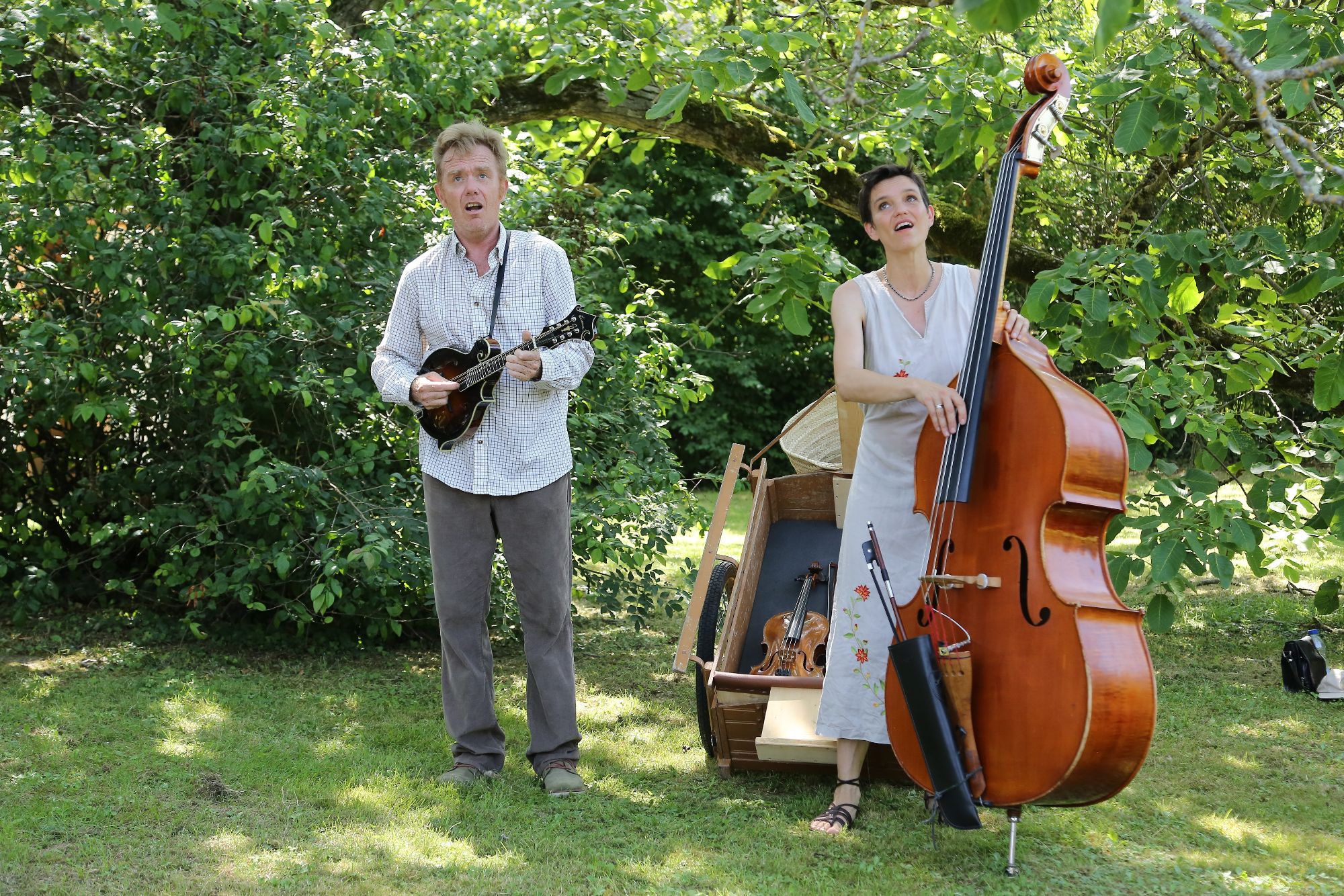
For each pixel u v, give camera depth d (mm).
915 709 2893
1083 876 3059
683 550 9445
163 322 5457
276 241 5430
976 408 2994
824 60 5984
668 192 16578
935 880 3018
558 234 6574
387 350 3922
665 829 3422
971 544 2980
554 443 3795
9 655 5430
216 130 5426
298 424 5906
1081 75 5668
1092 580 2867
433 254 3873
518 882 2986
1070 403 2912
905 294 3486
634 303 6598
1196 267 4590
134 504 6035
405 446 5699
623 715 4785
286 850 3188
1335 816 3564
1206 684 5234
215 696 4852
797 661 4070
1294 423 5461
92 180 5348
